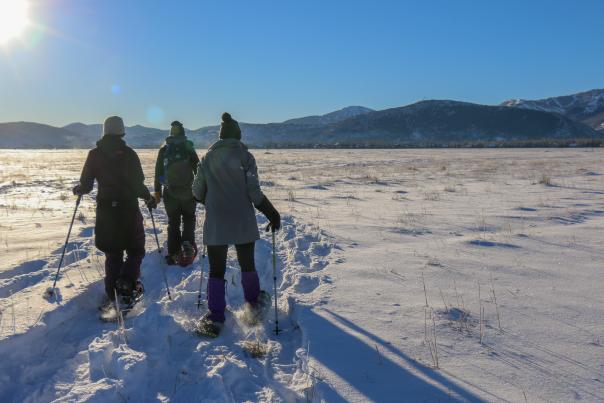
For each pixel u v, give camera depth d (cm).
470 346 366
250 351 378
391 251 698
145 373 340
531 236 796
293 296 490
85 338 419
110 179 482
